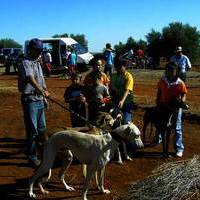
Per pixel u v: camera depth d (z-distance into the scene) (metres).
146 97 19.88
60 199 8.01
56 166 9.69
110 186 8.69
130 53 40.38
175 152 10.69
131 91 10.16
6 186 8.59
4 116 15.34
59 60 35.12
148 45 47.28
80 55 34.97
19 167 9.71
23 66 8.78
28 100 8.89
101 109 9.75
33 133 8.99
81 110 9.91
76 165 9.81
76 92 10.01
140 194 7.94
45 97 8.98
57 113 15.70
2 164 9.88
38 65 8.99
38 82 8.94
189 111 15.70
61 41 35.41
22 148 11.19
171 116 10.47
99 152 7.74
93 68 9.95
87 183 7.80
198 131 13.20
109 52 23.98
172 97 10.50
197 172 8.28
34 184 8.54
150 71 35.91
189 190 7.91
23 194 8.23
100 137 7.82
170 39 46.38
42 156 8.18
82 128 8.77
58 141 7.88
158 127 10.59
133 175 9.36
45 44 35.62
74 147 7.84
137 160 10.34
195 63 48.16
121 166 9.89
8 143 11.73
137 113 15.62
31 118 8.95
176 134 10.62
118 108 9.71
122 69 10.02
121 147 10.88
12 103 18.08
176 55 16.95
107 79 10.19
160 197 7.76
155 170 9.24
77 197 8.11
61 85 26.44
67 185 8.52
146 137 12.30
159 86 10.70
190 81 28.97
